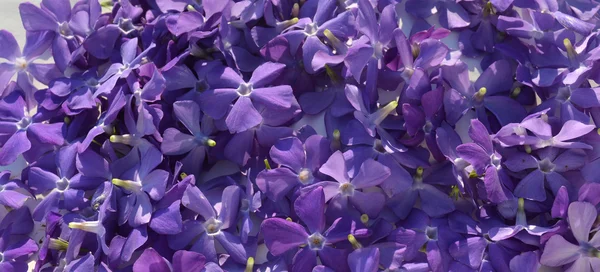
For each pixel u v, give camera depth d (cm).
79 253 35
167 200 34
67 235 34
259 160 36
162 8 37
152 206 34
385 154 35
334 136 35
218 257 35
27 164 37
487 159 34
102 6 39
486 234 34
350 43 36
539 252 34
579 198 34
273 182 34
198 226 34
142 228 34
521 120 36
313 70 36
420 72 35
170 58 36
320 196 34
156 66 37
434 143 35
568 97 36
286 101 35
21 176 36
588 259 34
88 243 35
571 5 38
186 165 35
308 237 34
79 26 38
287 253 34
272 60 36
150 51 37
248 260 33
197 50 36
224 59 37
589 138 35
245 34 37
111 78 35
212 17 36
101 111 36
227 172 36
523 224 34
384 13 36
